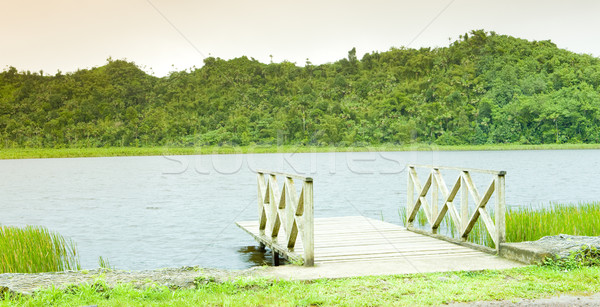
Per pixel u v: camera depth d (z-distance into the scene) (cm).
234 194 3453
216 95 17988
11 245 972
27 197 3428
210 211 2403
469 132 14150
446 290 543
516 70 16250
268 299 517
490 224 745
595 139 13725
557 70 16250
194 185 4388
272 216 875
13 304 507
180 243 1462
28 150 15962
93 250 1384
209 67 19325
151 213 2345
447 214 1522
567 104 13975
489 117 14612
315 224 1109
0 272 868
